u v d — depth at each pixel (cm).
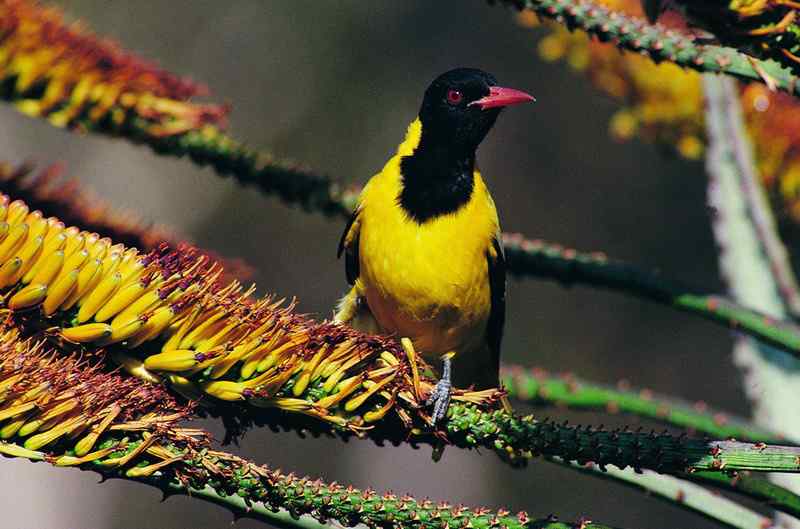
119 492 2752
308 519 625
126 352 638
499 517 634
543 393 999
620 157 3017
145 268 627
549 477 2928
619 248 3005
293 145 3072
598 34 789
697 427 984
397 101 3091
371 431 684
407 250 994
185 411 610
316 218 3141
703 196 2953
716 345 2964
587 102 3052
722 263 1096
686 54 777
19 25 1004
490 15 3081
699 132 1345
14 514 2316
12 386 568
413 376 666
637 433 643
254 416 665
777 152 1319
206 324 635
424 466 3041
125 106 1040
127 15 3058
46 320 625
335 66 3098
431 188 1009
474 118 1032
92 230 1000
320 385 654
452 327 1025
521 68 3084
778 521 927
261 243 3128
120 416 594
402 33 3105
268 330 643
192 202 3125
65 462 574
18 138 2903
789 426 1054
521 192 3078
